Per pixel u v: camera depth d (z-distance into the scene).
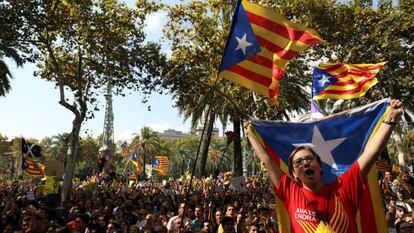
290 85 24.86
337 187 2.83
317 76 8.76
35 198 15.80
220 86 22.19
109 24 18.30
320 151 4.59
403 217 8.43
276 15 5.89
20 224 9.07
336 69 8.66
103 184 26.86
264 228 9.36
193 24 21.27
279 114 23.80
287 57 5.81
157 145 82.19
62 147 79.12
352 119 4.58
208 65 21.67
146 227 8.84
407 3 21.69
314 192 2.85
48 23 16.53
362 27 21.56
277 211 3.32
